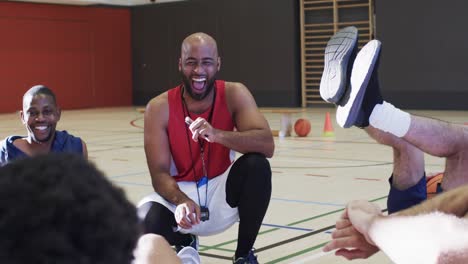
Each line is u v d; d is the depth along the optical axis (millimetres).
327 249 1312
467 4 12883
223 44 15898
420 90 13461
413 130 2160
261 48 15422
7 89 15312
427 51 13336
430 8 13234
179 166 2928
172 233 2824
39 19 15734
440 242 793
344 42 2203
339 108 2281
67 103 16359
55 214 503
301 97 15266
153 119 2887
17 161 546
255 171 2779
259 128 2869
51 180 517
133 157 7617
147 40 17156
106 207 521
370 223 1032
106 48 17016
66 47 16266
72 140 3045
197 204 2719
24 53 15523
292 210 4551
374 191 5184
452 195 899
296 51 15125
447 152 2203
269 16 15266
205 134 2686
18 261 494
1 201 502
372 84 2131
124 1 17203
